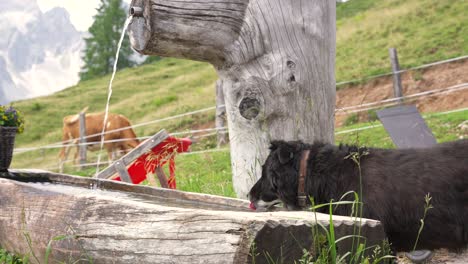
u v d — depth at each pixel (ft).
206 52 15.42
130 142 58.44
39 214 12.46
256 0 14.93
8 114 18.49
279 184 12.92
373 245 9.80
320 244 9.02
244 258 8.27
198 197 15.25
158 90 109.91
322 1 15.60
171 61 148.66
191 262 8.87
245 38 15.06
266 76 15.07
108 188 17.51
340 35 92.68
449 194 11.16
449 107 53.21
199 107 80.64
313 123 15.42
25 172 18.81
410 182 11.44
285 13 15.03
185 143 21.44
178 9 14.53
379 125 39.09
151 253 9.52
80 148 56.80
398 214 11.46
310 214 9.86
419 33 78.74
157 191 16.24
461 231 11.16
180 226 9.25
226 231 8.58
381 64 69.77
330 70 15.87
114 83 129.39
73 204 11.56
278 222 8.50
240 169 15.88
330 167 12.33
